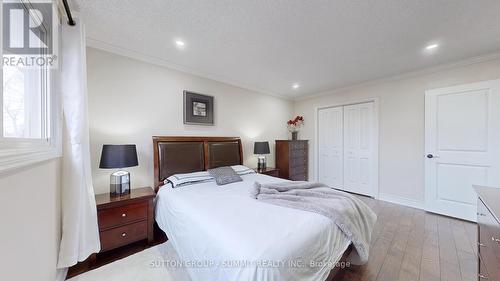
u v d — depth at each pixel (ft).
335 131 14.34
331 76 11.10
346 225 4.61
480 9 5.43
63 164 5.30
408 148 10.83
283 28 6.41
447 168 9.34
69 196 5.28
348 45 7.54
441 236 7.44
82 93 5.53
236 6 5.35
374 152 12.17
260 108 14.01
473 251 6.43
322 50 7.97
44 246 4.14
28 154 3.29
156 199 7.52
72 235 5.23
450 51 8.03
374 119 12.17
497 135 8.13
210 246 3.84
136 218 6.72
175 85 9.57
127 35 6.84
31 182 3.53
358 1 5.15
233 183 8.22
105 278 5.23
